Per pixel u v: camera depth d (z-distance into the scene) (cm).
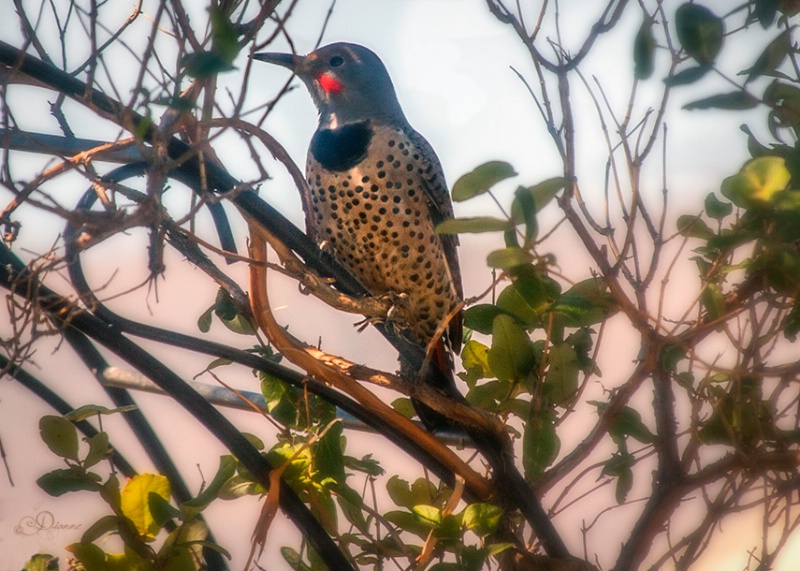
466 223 498
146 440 622
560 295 577
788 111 546
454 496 549
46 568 566
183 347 565
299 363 564
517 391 603
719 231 587
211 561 604
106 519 531
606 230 534
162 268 512
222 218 634
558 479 586
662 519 573
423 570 527
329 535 570
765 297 556
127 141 528
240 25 515
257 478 553
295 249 576
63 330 546
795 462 559
